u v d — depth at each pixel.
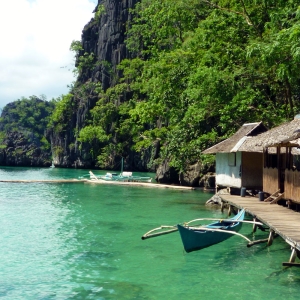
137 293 9.20
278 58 19.97
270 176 17.61
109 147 68.00
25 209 21.59
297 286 9.55
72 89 88.06
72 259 11.88
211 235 12.93
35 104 127.19
